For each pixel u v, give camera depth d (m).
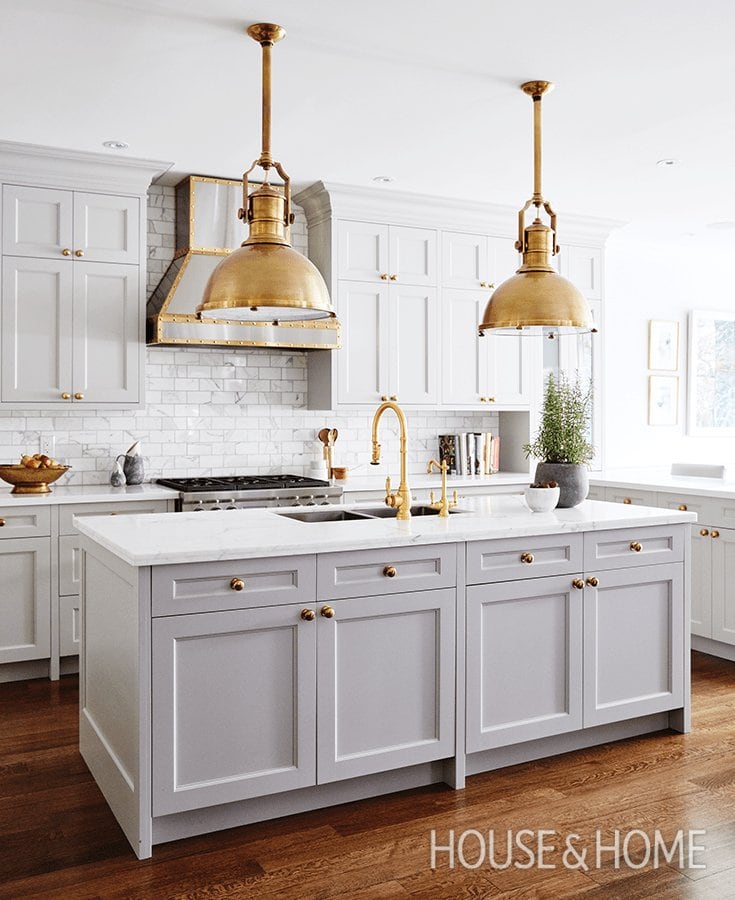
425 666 3.03
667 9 2.99
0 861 2.55
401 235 5.59
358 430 5.96
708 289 7.50
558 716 3.31
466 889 2.41
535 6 2.96
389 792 3.04
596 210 5.93
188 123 4.13
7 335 4.54
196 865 2.53
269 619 2.73
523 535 3.19
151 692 2.56
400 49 3.30
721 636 4.83
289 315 3.22
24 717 3.84
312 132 4.27
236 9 2.97
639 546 3.50
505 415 6.46
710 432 7.51
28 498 4.34
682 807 2.92
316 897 2.36
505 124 4.16
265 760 2.75
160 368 5.31
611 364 6.97
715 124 4.17
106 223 4.75
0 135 4.30
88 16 3.03
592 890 2.41
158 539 2.81
